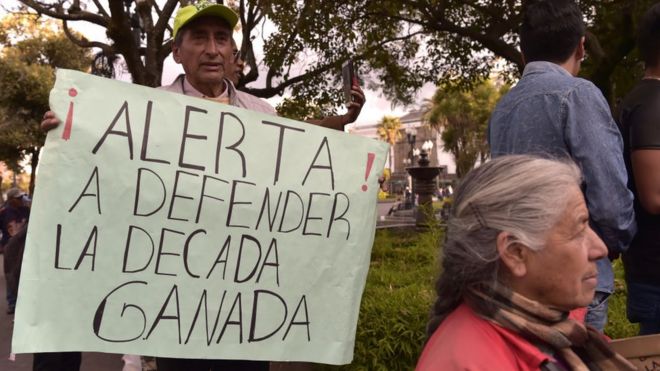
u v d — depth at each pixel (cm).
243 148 210
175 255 198
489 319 111
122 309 191
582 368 113
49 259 184
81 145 191
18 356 532
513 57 1046
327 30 1010
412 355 327
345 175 223
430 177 1514
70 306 184
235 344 203
